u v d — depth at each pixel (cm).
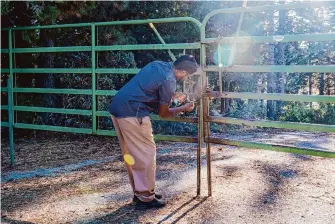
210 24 1326
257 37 427
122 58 1062
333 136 1127
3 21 818
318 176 568
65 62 979
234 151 771
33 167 620
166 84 398
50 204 439
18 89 668
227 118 443
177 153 745
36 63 927
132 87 406
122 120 405
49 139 874
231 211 411
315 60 2175
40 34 895
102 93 572
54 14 783
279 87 1862
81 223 381
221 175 566
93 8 896
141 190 419
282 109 1939
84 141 859
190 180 535
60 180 542
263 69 429
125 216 399
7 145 804
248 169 607
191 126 1086
